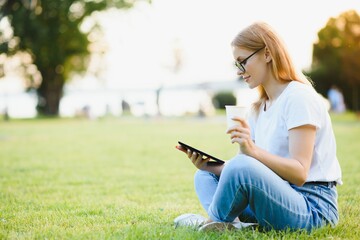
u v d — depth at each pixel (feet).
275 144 8.44
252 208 8.13
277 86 8.60
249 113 9.49
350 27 69.72
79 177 18.43
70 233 8.92
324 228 8.26
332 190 8.52
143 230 8.86
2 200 13.46
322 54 83.05
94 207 12.13
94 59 104.68
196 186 9.53
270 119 8.57
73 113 107.76
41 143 34.76
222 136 41.34
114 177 18.43
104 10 65.00
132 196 14.11
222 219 8.48
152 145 32.94
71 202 13.06
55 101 104.12
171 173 19.44
